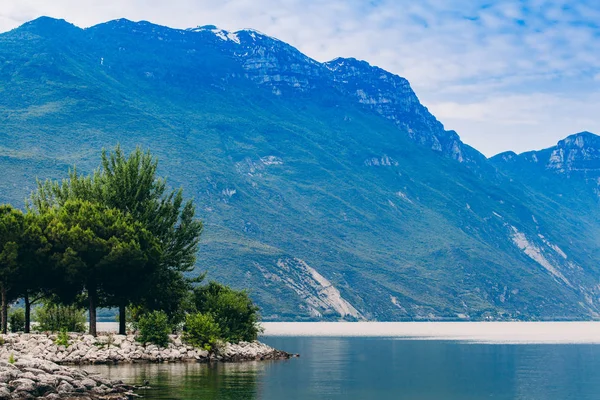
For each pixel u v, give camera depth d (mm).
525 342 146250
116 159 86750
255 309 92375
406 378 64312
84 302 83625
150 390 51500
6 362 50438
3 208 79500
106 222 79438
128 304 83938
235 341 86688
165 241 85625
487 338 171125
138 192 85562
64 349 71625
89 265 76438
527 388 57312
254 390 52281
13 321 88375
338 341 147125
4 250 74062
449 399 50906
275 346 123000
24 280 75938
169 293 84625
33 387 46312
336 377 63844
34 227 76125
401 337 176625
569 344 135625
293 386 55938
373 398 50406
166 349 76938
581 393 54156
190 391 51094
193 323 80000
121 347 75125
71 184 87625
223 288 90938
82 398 46031
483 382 61531
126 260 76312
